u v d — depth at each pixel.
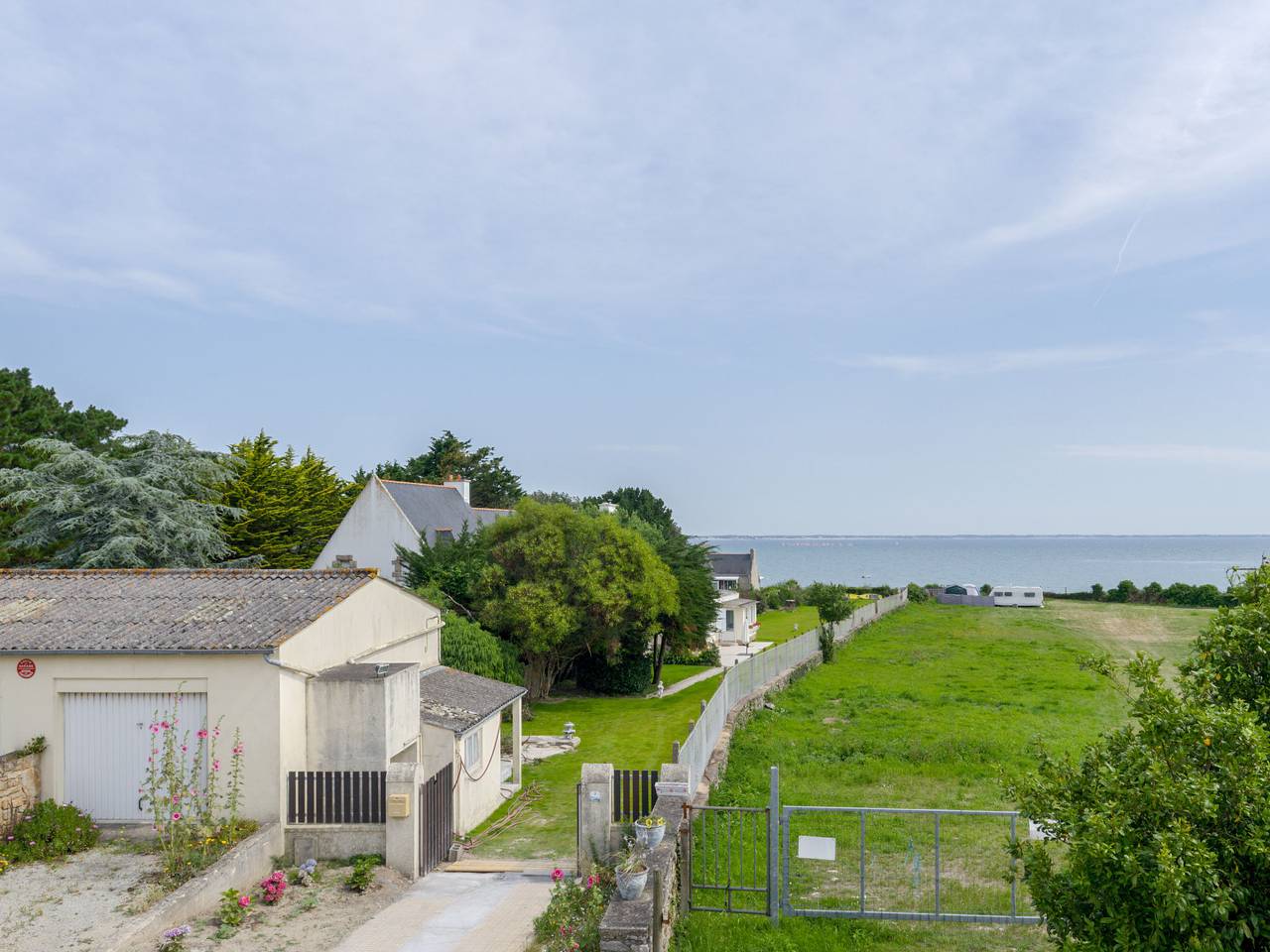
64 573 20.88
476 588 37.38
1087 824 7.88
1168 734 7.98
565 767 27.94
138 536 37.41
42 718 16.64
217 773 16.30
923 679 38.06
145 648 16.34
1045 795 8.66
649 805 15.48
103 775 16.67
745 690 29.91
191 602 18.80
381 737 17.27
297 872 15.34
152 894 13.62
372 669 18.09
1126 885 7.59
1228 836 7.49
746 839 16.80
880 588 95.44
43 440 37.75
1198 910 7.05
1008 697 33.31
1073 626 61.12
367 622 20.78
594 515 50.03
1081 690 35.03
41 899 13.64
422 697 22.25
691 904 13.55
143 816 16.53
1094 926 7.80
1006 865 15.23
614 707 39.44
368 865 15.41
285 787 16.39
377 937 12.80
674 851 12.85
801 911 13.23
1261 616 8.67
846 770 22.30
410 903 14.48
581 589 37.19
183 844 15.00
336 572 20.61
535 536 37.56
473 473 87.94
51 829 15.66
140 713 16.67
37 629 17.44
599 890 12.23
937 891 13.05
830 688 35.75
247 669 16.39
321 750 17.27
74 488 37.53
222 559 45.09
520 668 36.56
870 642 52.50
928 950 12.09
